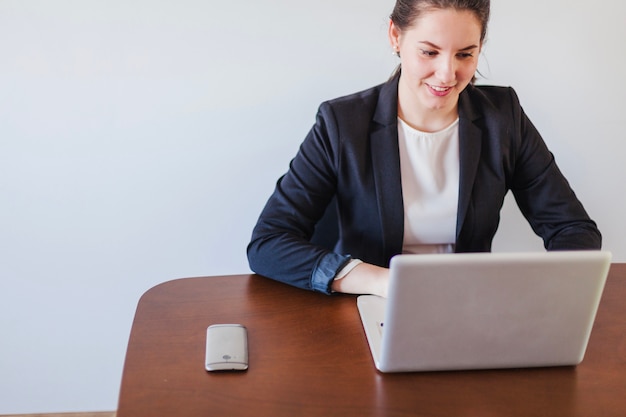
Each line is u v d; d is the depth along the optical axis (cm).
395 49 166
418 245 175
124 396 115
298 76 197
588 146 211
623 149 212
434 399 116
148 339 131
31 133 195
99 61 190
